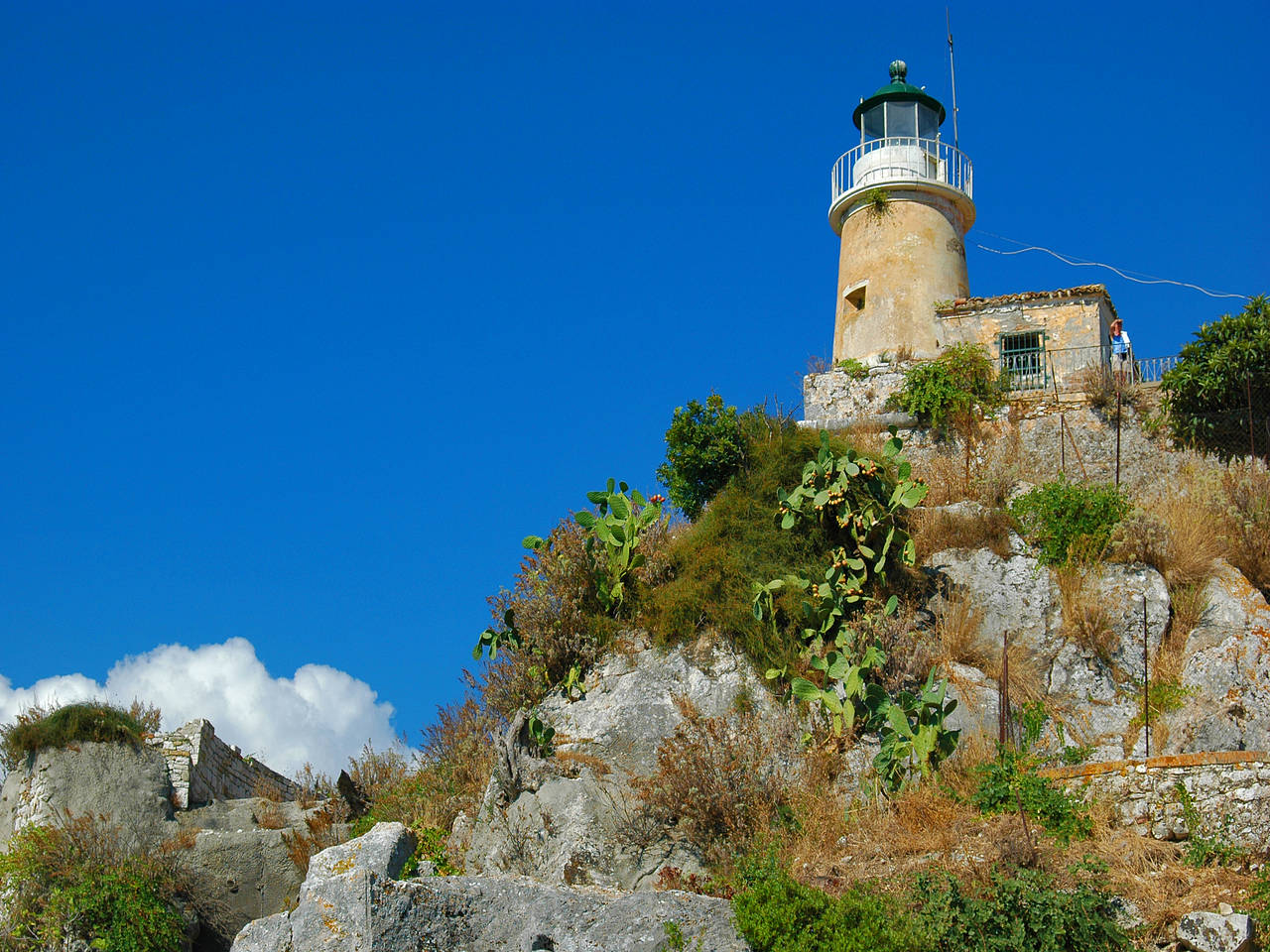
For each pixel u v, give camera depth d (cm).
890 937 1264
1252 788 1407
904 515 2128
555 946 1336
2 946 1811
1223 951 1252
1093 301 2600
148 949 1825
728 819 1645
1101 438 2323
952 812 1517
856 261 2894
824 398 2656
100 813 2061
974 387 2486
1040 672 1862
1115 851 1397
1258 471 2098
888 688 1834
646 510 2047
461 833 1844
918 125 3108
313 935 1348
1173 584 1925
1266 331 2188
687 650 1931
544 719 1923
